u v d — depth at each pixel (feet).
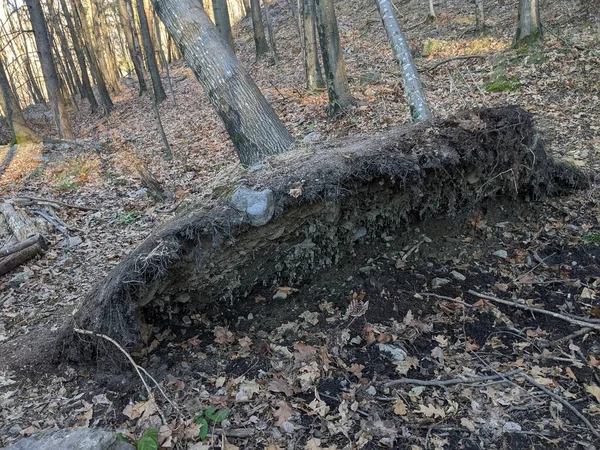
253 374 10.34
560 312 11.18
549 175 14.37
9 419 9.80
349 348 10.74
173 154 30.78
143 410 9.53
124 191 24.91
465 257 13.21
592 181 15.34
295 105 31.76
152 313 11.90
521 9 28.17
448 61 31.40
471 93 25.91
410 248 13.37
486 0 43.98
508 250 13.34
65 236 19.47
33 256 17.69
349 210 12.29
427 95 26.94
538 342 10.43
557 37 28.45
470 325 11.10
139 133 42.63
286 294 12.51
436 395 9.34
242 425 9.02
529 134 13.11
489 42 33.60
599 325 10.36
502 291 12.01
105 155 34.68
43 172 30.63
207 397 9.82
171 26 14.43
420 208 13.38
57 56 74.84
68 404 10.14
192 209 11.75
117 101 71.05
